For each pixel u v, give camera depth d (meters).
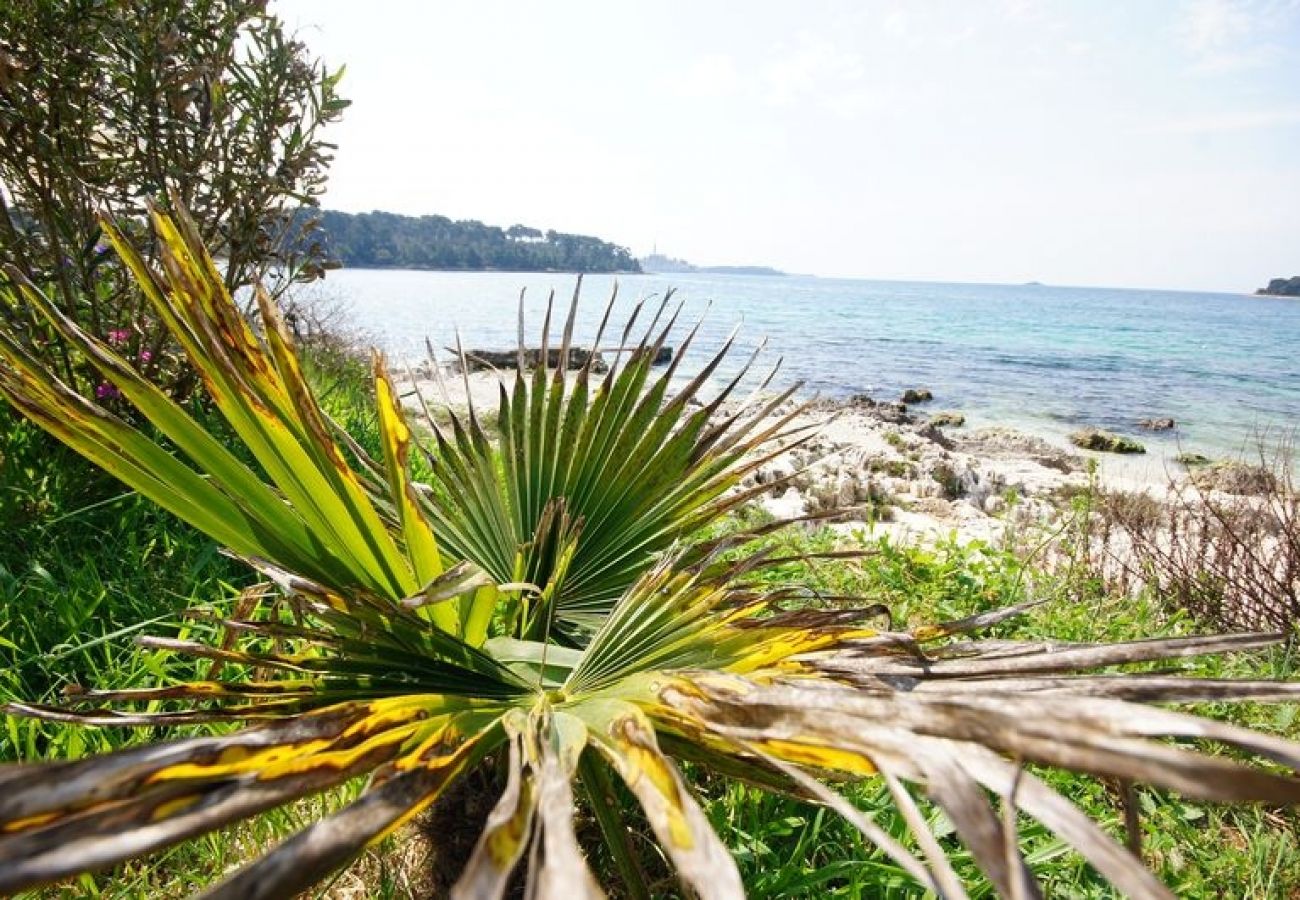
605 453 2.41
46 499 3.17
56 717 1.41
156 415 1.65
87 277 3.38
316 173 3.95
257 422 1.66
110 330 3.63
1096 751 0.83
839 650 1.66
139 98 3.33
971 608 3.79
